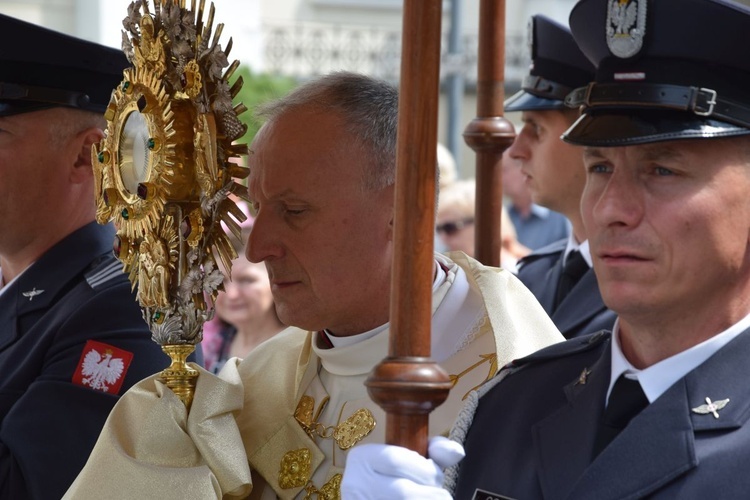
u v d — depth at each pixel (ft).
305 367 10.05
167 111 9.25
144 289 9.44
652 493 6.77
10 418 10.72
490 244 11.10
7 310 11.81
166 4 9.31
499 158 11.08
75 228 12.08
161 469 9.02
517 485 7.50
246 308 16.70
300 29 55.83
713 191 6.72
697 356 6.94
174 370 9.44
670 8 6.92
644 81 6.98
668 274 6.77
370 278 9.42
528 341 9.42
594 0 7.22
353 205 9.32
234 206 9.32
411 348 6.97
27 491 10.44
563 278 14.33
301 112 9.48
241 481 9.16
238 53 46.37
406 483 6.95
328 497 9.30
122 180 9.78
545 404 7.76
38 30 11.76
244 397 10.19
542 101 13.84
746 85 6.88
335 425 9.63
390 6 56.75
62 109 11.93
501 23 11.04
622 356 7.34
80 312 11.16
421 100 6.93
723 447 6.66
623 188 6.87
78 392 10.73
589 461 7.19
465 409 8.18
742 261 6.84
